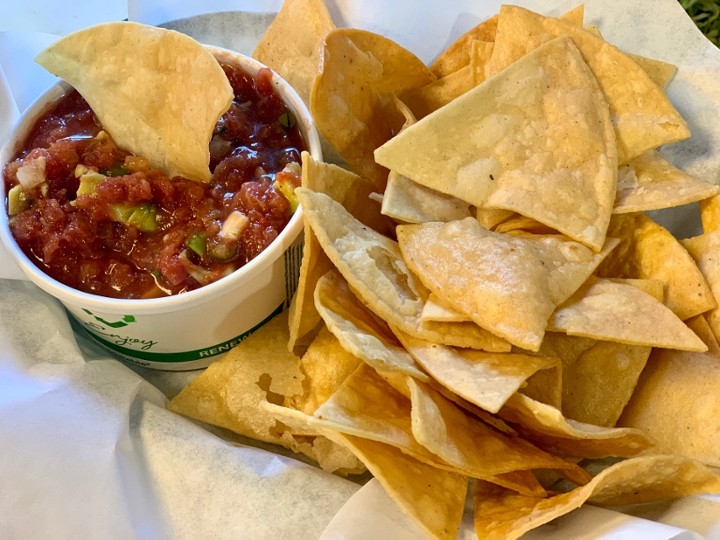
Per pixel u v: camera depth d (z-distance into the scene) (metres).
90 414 0.19
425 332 0.18
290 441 0.20
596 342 0.20
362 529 0.17
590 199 0.19
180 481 0.19
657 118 0.20
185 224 0.20
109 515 0.17
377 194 0.21
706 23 0.28
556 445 0.19
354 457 0.20
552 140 0.19
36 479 0.18
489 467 0.16
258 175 0.21
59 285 0.19
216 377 0.21
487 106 0.19
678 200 0.19
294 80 0.24
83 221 0.19
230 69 0.22
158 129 0.20
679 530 0.16
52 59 0.19
